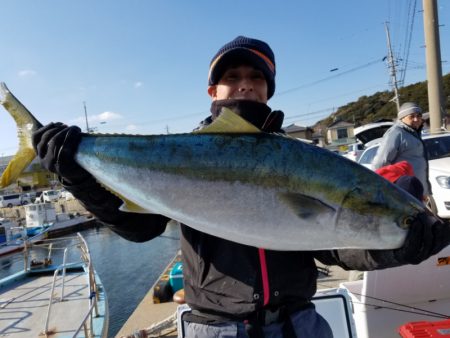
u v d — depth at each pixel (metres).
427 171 1.83
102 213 0.68
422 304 1.04
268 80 0.78
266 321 0.61
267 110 0.73
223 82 0.77
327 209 0.58
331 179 0.58
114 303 4.36
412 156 1.79
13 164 0.73
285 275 0.63
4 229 8.01
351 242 0.58
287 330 0.61
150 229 0.73
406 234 0.57
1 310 2.70
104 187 0.68
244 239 0.59
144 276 5.38
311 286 0.67
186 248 0.69
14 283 3.34
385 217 0.57
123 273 5.64
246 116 0.71
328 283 1.92
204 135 0.65
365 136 4.95
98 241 8.77
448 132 2.71
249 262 0.62
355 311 1.10
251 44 0.75
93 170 0.67
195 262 0.66
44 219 10.34
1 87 0.75
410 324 0.89
